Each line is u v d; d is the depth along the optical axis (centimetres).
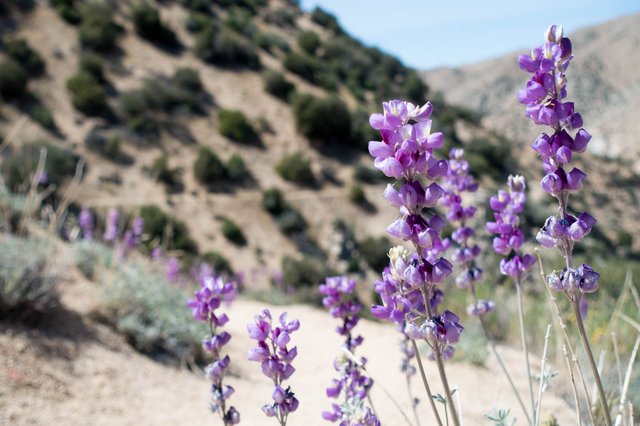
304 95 4525
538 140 160
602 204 5928
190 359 600
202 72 4838
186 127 4191
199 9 5728
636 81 14500
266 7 6825
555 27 159
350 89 5650
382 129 160
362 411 206
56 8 4612
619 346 482
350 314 273
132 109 3981
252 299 1405
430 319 158
